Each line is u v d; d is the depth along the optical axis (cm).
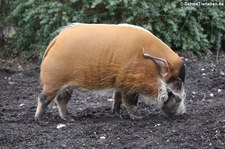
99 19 1551
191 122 958
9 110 1092
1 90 1294
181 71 955
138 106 1095
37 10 1564
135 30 945
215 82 1316
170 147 823
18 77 1430
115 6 1518
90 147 833
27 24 1636
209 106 1086
